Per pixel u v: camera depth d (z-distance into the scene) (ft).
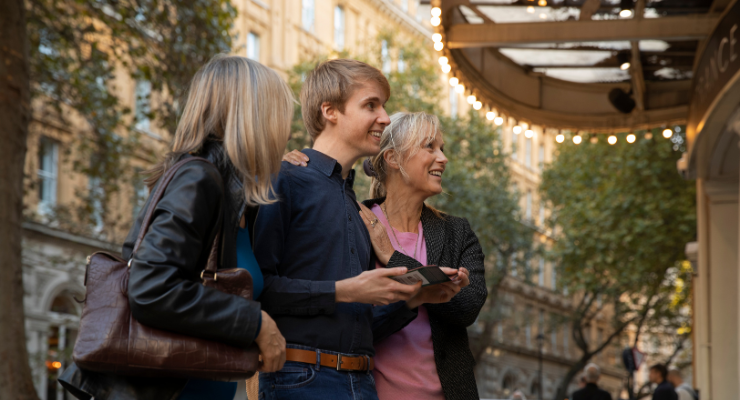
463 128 90.33
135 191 67.51
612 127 28.12
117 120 53.26
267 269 7.15
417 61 89.76
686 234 71.36
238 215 6.14
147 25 43.21
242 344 5.57
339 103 8.27
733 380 26.58
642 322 86.94
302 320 7.11
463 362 8.89
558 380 152.46
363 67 8.39
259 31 98.37
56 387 68.39
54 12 44.34
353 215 7.98
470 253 9.46
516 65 27.30
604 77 27.55
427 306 8.80
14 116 26.78
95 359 5.21
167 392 5.52
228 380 5.55
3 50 26.76
